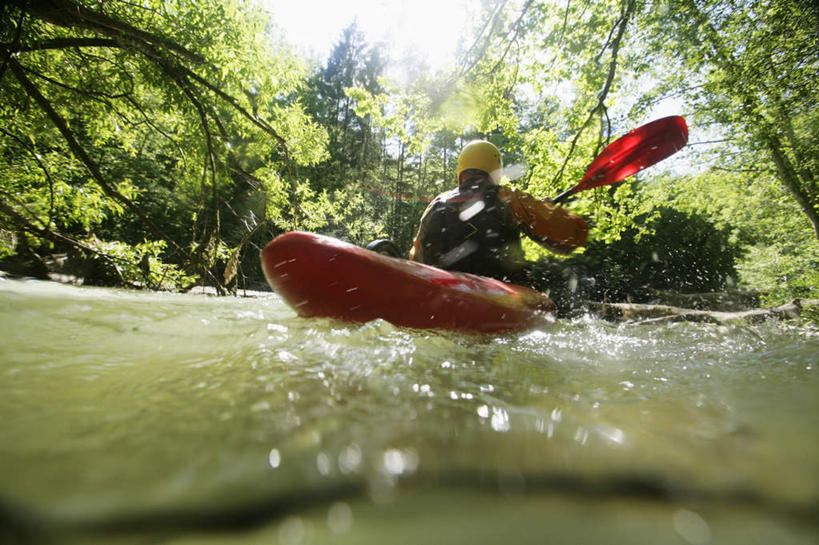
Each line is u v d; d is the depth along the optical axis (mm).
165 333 1573
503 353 1557
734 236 13016
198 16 6852
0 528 421
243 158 8828
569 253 3531
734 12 7688
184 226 16625
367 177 31203
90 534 423
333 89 39188
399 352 1400
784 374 1289
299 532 444
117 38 6066
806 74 7324
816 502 540
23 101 6145
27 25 5383
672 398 1004
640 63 8336
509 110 7695
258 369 1089
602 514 500
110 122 7965
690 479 590
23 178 6801
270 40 8164
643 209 10625
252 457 597
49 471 540
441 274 2217
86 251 6066
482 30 6395
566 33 7023
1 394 823
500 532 460
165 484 521
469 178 3100
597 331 2318
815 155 8539
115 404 797
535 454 653
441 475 575
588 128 7371
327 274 1984
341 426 726
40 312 1816
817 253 9852
